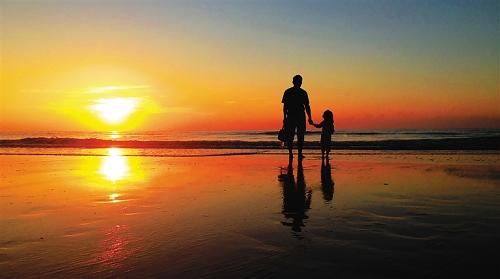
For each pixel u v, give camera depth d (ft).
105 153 57.41
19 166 38.99
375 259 10.89
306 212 17.17
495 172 30.40
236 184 25.76
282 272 10.11
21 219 16.46
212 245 12.55
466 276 9.59
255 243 12.69
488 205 18.11
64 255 11.73
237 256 11.43
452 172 30.60
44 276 10.09
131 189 24.09
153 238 13.44
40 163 42.14
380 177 28.12
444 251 11.43
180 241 13.05
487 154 48.78
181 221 15.87
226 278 9.78
